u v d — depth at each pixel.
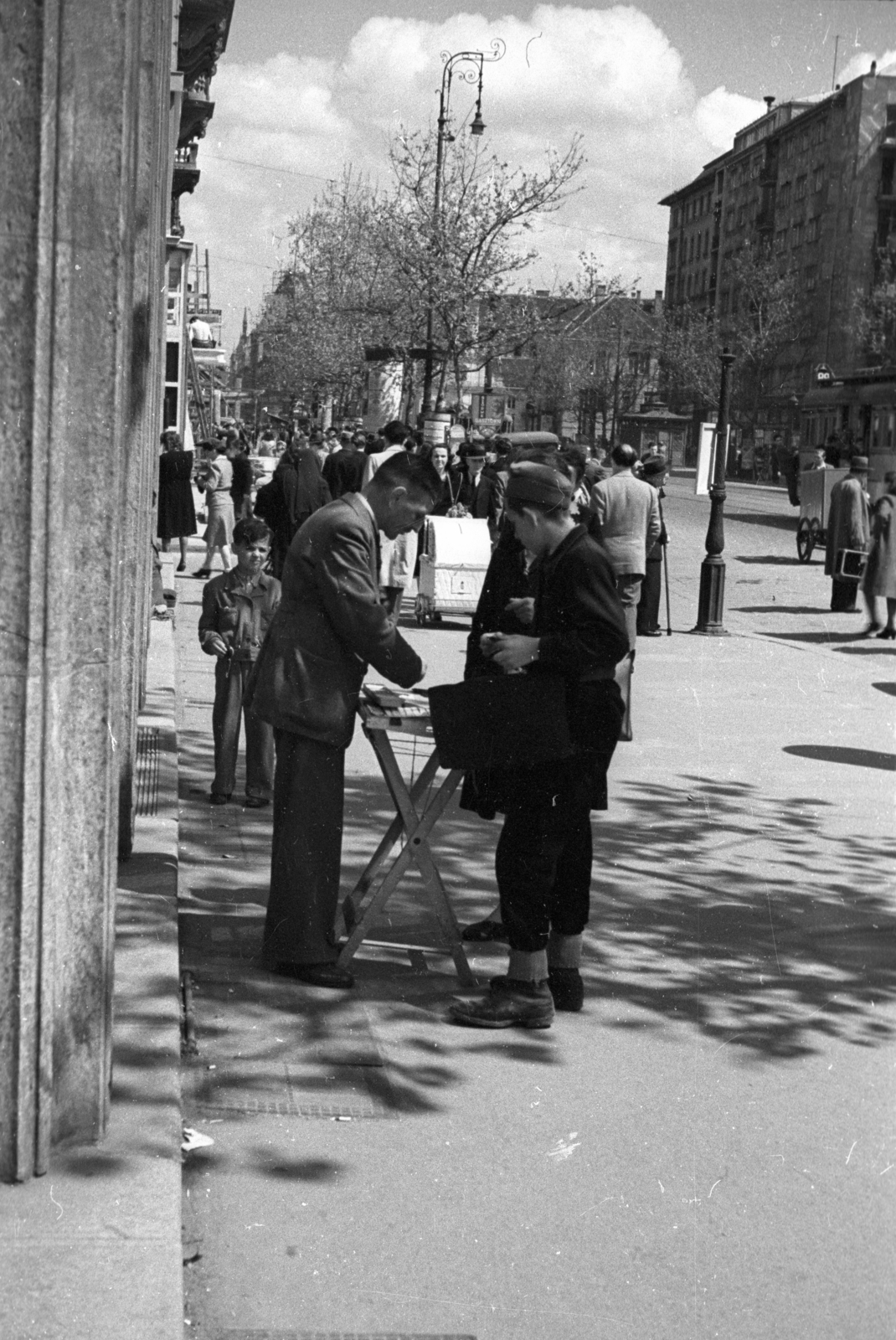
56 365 3.34
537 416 89.19
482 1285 3.62
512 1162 4.26
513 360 86.75
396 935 6.17
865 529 20.67
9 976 3.48
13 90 3.22
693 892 7.12
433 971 5.79
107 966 3.73
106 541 3.57
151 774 8.05
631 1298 3.60
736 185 84.50
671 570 26.36
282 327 66.88
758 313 77.56
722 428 16.91
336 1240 3.76
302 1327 3.39
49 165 3.25
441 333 38.94
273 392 78.25
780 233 79.25
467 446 21.30
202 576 20.78
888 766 10.39
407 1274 3.64
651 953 6.20
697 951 6.26
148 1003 4.69
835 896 7.18
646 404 53.06
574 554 5.17
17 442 3.32
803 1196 4.16
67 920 3.65
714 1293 3.65
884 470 31.55
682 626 18.42
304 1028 5.12
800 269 76.50
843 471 27.80
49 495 3.35
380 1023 5.24
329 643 5.50
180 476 20.20
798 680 14.23
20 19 3.21
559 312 41.12
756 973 6.02
